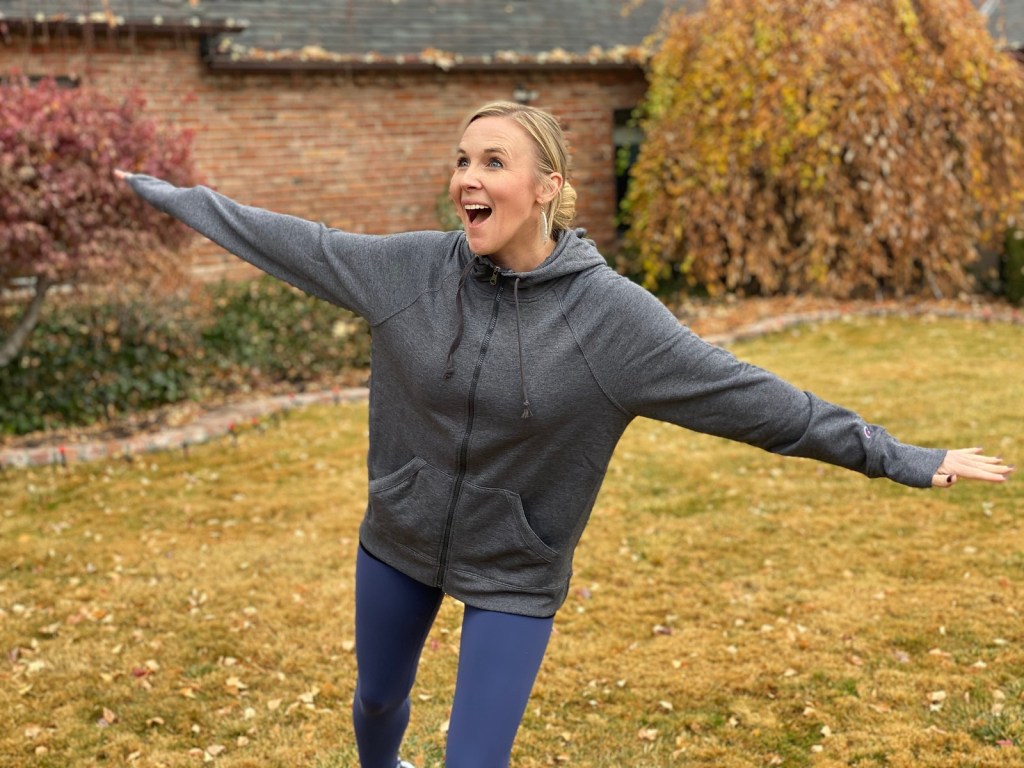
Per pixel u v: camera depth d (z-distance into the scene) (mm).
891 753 3018
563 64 10914
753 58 9938
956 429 6336
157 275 7621
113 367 7730
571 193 1989
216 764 3057
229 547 4871
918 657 3584
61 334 7961
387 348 2016
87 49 8336
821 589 4195
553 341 1893
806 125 9578
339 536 4992
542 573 2057
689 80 10406
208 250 9508
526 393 1880
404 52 10492
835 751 3047
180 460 6340
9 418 7098
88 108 6695
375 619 2211
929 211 10164
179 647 3832
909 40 10125
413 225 10688
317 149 10094
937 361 8172
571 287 1911
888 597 4082
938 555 4477
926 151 10156
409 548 2127
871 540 4688
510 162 1842
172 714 3359
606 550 4707
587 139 11586
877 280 11016
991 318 9773
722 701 3375
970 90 10242
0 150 6223
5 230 6164
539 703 3391
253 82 9680
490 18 11508
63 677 3605
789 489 5430
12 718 3330
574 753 3090
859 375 7820
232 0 10266
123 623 4055
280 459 6312
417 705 3371
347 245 2062
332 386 8289
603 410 1920
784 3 9883
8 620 4074
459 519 2035
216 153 9594
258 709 3379
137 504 5547
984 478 1804
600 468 1999
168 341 8148
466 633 2070
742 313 10094
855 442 1860
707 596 4184
